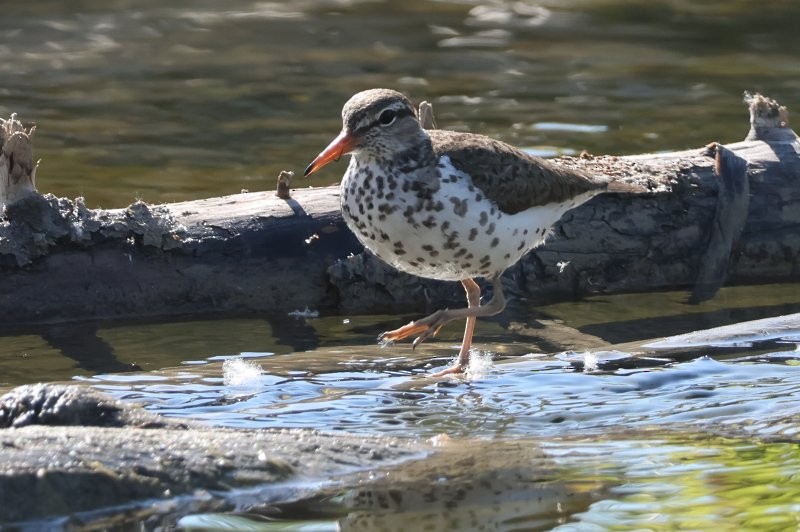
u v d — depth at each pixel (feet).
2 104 69.56
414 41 83.76
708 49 81.25
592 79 75.00
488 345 43.04
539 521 27.43
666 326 45.19
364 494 28.68
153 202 54.19
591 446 32.35
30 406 30.37
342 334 44.21
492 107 69.31
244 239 45.14
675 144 62.23
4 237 42.16
